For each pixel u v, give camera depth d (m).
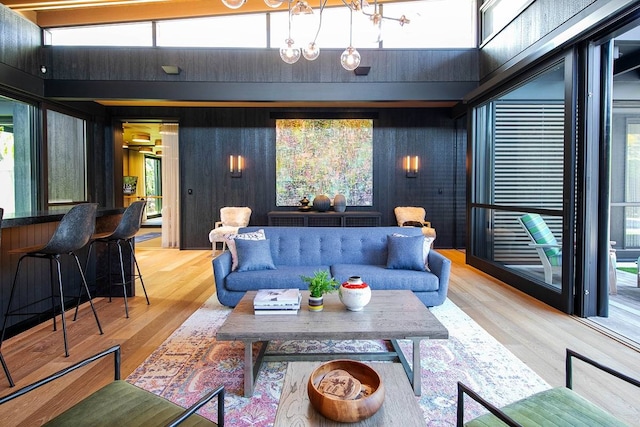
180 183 6.68
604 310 3.09
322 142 6.67
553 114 3.54
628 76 4.97
